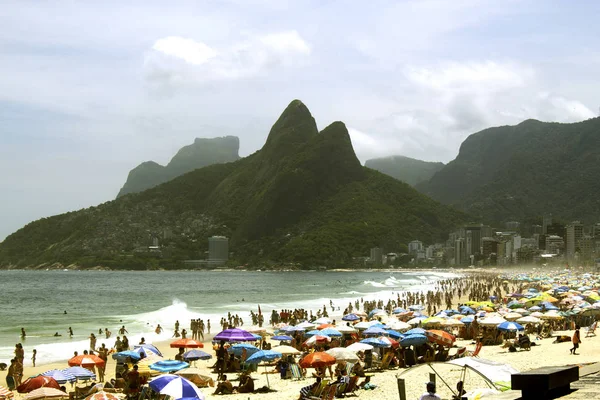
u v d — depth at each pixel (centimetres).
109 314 8606
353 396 2228
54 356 4138
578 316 5025
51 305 11175
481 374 1534
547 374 855
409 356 3045
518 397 888
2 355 4169
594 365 1403
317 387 2138
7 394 2236
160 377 1878
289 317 6100
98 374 3259
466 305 6194
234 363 3272
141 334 5472
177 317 6931
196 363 3675
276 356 2680
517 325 3831
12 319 7712
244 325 6462
